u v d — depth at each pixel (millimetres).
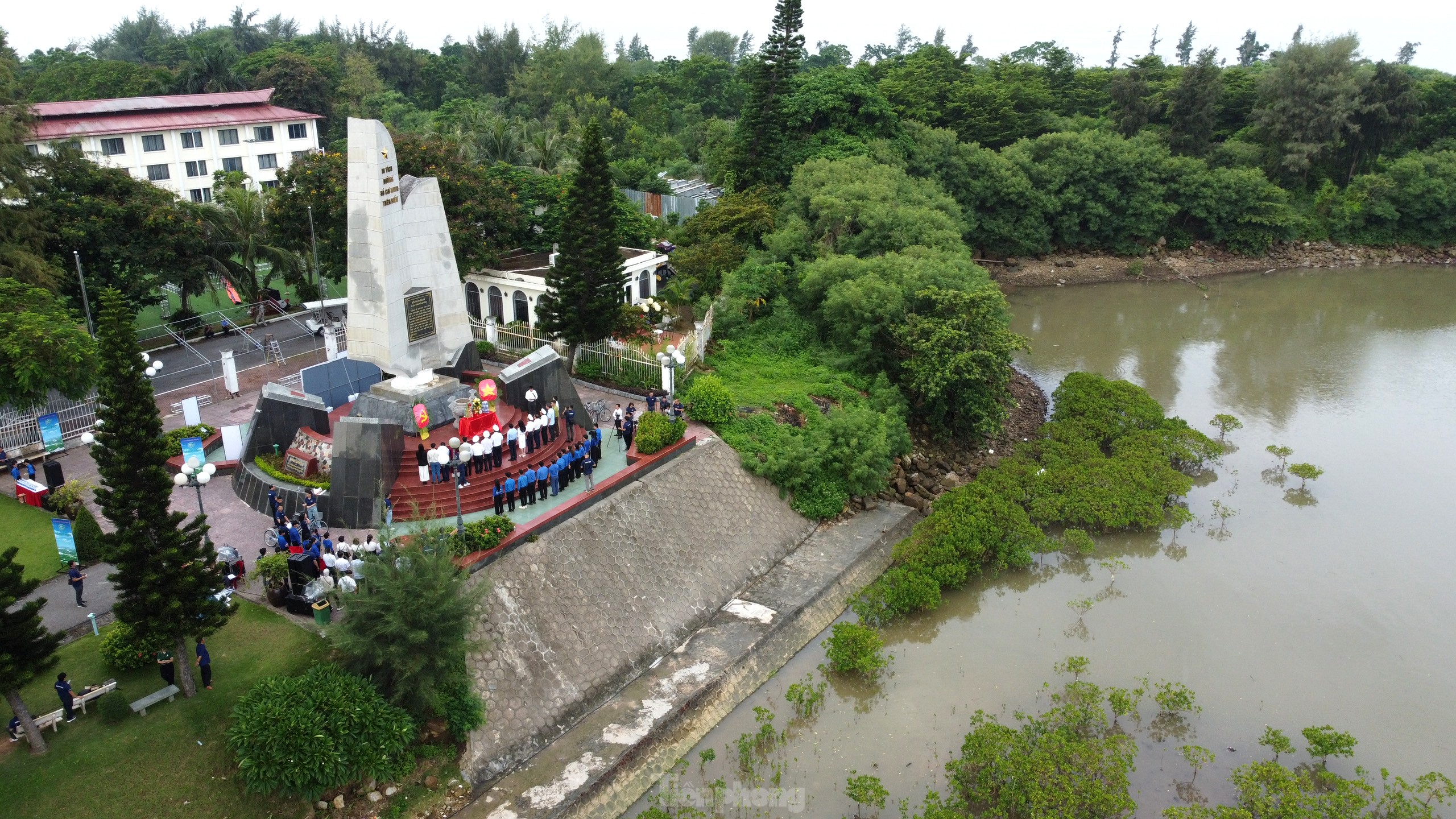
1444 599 32000
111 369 19172
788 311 49469
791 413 39438
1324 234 86938
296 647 23609
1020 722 25328
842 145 68500
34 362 31781
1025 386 52281
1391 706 26469
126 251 43781
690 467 34062
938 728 25266
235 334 48375
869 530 35562
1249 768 23500
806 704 25891
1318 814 21203
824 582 31859
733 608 30156
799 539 34594
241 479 30625
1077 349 59656
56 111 69375
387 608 21094
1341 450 44312
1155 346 60375
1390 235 86625
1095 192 80188
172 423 36688
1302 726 25562
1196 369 55969
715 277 53094
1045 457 41156
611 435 35812
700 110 111438
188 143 74812
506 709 24000
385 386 33188
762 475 35500
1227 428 45156
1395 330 64188
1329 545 35594
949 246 52000
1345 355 58625
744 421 37688
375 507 28219
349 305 32156
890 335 43938
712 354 45375
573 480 31406
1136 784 23234
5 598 18062
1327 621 30719
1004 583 33125
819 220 56469
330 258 46281
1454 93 91688
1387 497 39531
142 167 72312
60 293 41625
